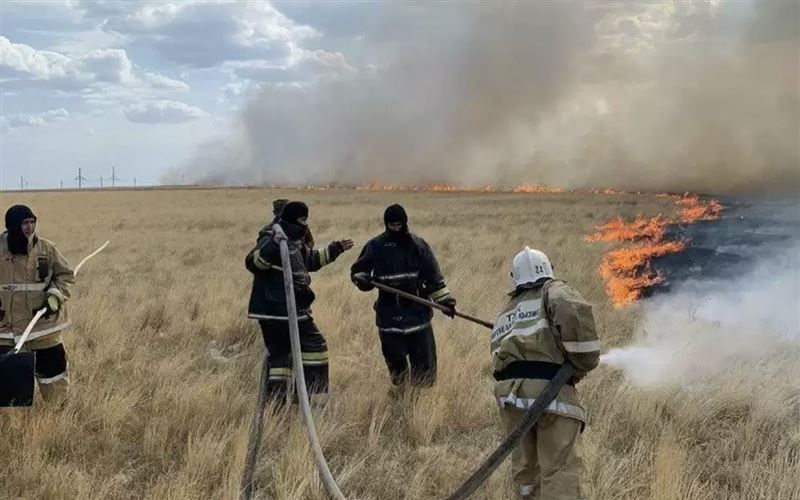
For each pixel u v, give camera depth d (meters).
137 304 9.73
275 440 5.18
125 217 32.22
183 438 5.22
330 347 7.44
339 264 14.03
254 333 8.16
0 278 5.55
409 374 6.12
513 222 23.47
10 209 5.57
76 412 5.53
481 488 4.47
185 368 6.79
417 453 5.06
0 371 5.06
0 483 4.56
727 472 4.66
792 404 5.70
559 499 3.60
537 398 3.53
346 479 4.57
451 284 10.47
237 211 35.91
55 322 5.68
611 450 4.91
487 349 7.27
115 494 4.45
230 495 4.25
